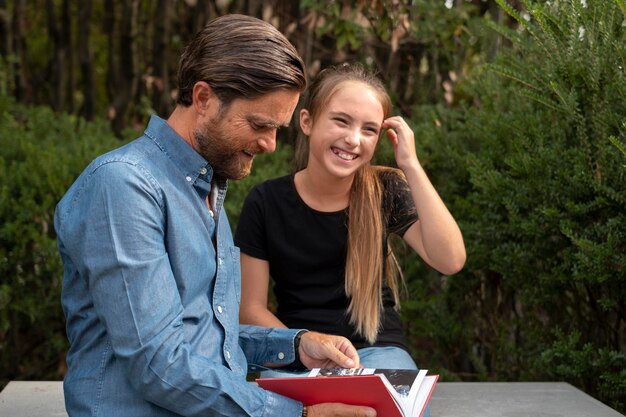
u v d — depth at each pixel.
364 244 2.29
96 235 1.52
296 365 2.01
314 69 4.36
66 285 1.65
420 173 2.30
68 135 4.05
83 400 1.59
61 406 2.31
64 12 5.24
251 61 1.58
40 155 3.31
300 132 2.51
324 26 4.03
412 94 4.25
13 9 5.19
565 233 2.39
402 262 3.24
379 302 2.31
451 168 3.16
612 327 2.60
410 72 4.25
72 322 1.65
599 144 2.40
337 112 2.21
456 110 3.52
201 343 1.64
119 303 1.51
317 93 2.27
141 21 5.61
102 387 1.58
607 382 2.46
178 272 1.61
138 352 1.50
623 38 2.38
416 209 2.34
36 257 3.10
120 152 1.61
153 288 1.52
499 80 3.07
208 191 1.68
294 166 2.52
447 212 2.29
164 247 1.59
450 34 3.90
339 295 2.31
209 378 1.55
